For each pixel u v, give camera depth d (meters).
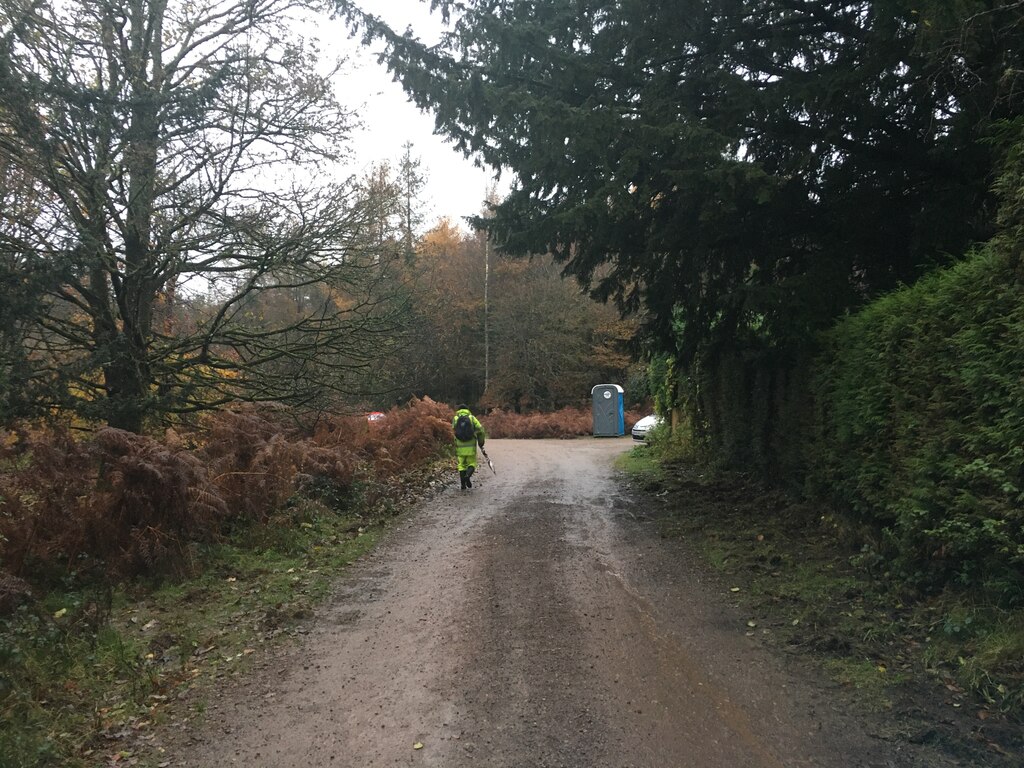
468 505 11.38
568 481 14.05
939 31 5.86
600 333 42.09
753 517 9.12
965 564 5.18
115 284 10.22
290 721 4.14
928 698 4.09
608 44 8.96
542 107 7.95
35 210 8.63
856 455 7.18
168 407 10.58
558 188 9.52
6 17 8.37
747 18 8.61
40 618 5.36
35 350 9.44
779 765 3.50
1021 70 5.66
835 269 7.99
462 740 3.84
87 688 4.61
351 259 11.94
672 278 9.73
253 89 10.75
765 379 10.67
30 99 8.28
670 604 6.03
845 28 8.45
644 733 3.86
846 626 5.21
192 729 4.07
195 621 5.91
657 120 7.96
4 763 3.52
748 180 7.12
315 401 13.23
